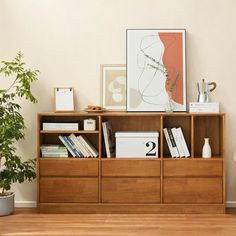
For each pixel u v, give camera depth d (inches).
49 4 196.9
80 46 196.9
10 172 180.1
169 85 194.2
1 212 182.4
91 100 196.9
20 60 196.9
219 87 195.5
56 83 197.0
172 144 187.9
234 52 195.0
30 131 197.2
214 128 195.3
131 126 196.4
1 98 185.0
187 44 195.8
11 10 196.9
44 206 187.2
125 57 196.4
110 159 186.4
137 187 186.4
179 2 195.2
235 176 195.8
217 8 194.7
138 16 195.8
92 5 196.4
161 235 161.0
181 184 185.9
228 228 167.9
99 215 183.6
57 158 187.3
